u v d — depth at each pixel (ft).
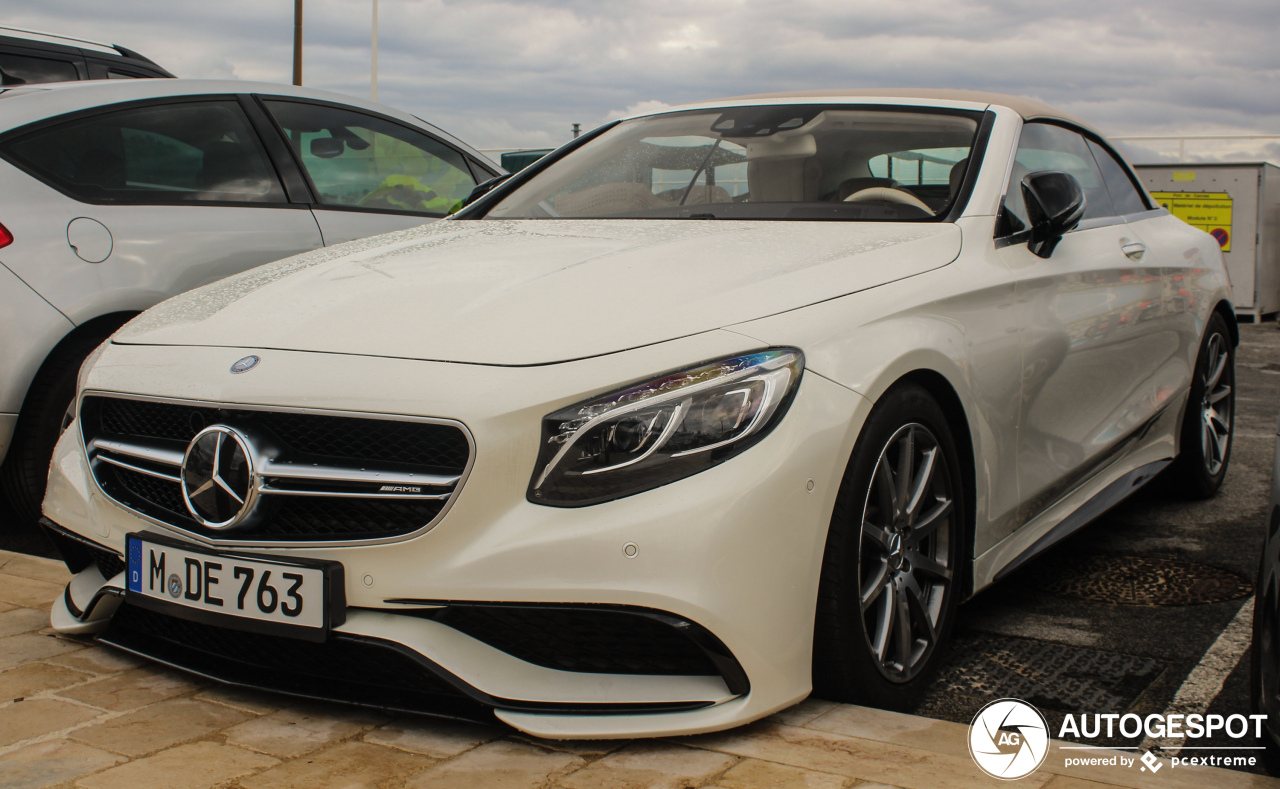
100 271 11.48
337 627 6.33
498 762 6.04
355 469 6.37
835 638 6.64
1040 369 8.95
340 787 5.75
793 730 6.39
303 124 14.25
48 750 6.23
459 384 6.26
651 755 6.09
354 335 6.85
